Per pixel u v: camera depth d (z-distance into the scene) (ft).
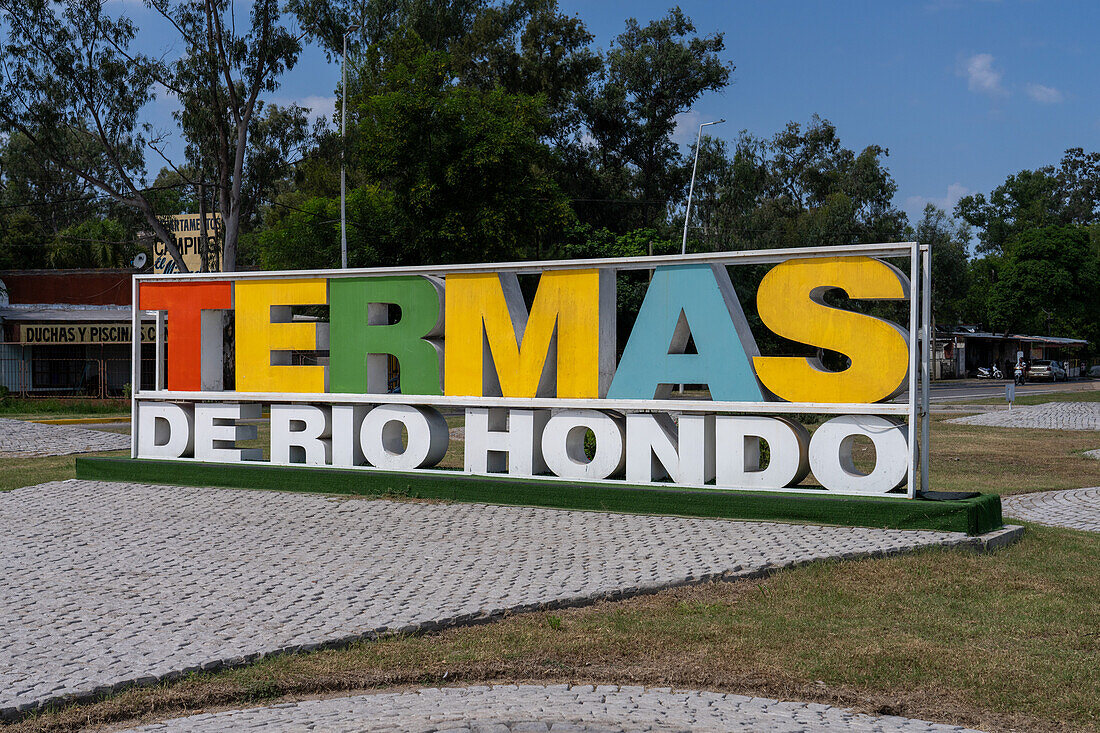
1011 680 18.49
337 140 125.49
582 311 36.81
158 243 150.30
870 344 32.17
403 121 116.26
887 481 31.86
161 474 43.16
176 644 20.33
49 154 116.47
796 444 33.27
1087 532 33.68
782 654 19.98
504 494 36.83
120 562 28.43
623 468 37.09
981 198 330.95
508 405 37.58
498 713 16.53
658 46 193.06
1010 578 25.67
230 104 120.26
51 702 17.13
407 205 118.62
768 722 16.22
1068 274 243.19
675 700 17.56
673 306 35.58
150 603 23.73
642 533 31.22
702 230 190.70
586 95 185.88
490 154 114.93
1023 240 249.55
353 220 122.52
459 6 157.79
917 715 17.17
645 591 24.44
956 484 47.96
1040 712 17.16
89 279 133.80
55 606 23.54
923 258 32.12
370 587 25.02
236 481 41.57
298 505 37.47
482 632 21.47
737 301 35.94
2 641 20.66
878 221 200.03
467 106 119.34
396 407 39.75
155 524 34.32
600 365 36.63
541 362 37.40
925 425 32.58
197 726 16.26
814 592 24.31
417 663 19.60
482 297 38.58
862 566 26.37
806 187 212.64
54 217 200.03
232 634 21.03
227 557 28.96
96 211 203.41
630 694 17.93
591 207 179.63
